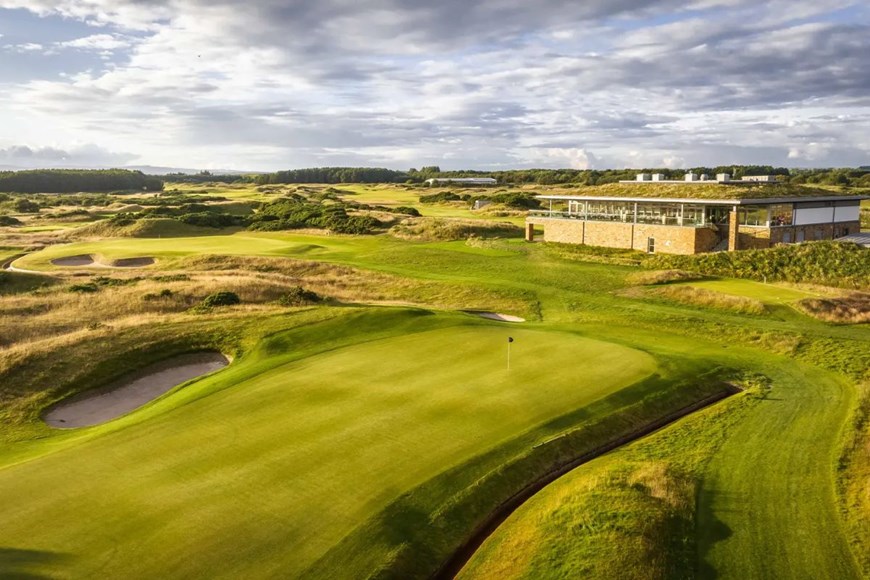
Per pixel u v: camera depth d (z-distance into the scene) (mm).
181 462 16125
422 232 76625
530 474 16328
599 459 17484
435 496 14781
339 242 73062
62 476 15469
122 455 16578
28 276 47000
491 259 58719
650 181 76312
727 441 18484
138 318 33219
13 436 20578
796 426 19672
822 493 15328
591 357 24844
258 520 13531
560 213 69812
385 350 25656
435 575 12797
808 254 48062
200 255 60625
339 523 13531
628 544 12883
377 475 15484
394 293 47875
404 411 19297
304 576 11969
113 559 12180
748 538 13445
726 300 38344
